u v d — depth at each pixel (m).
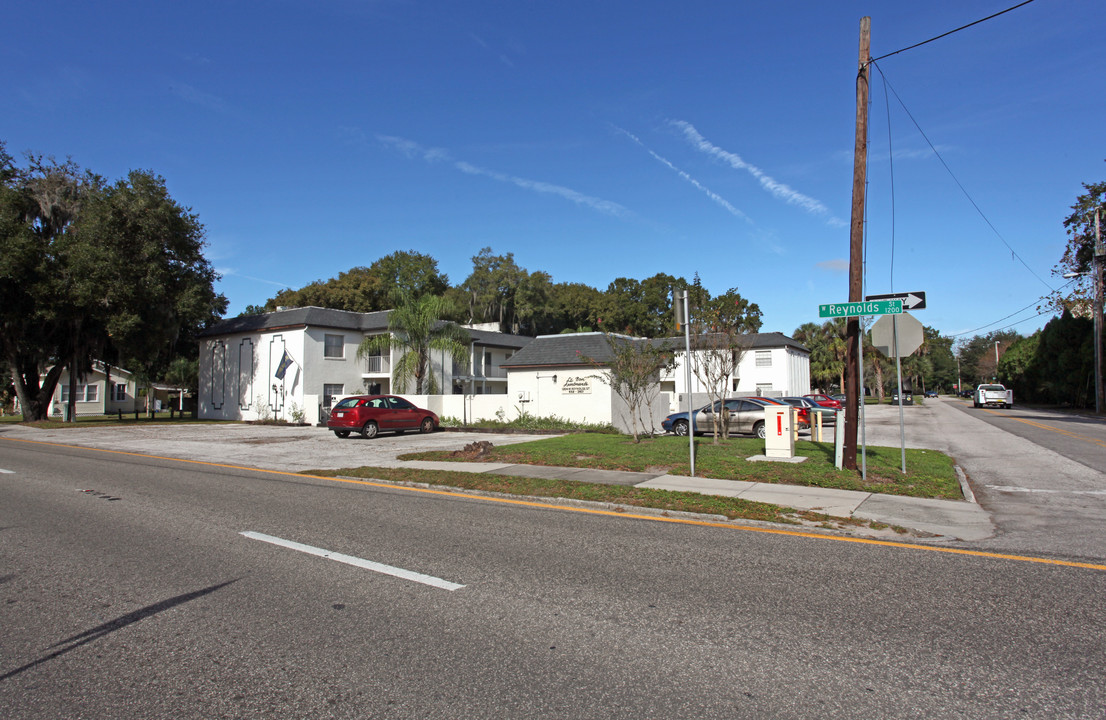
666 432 23.53
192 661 4.12
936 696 3.64
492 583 5.69
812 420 18.09
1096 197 38.03
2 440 23.75
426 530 7.82
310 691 3.71
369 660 4.12
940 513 8.77
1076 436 22.62
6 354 36.22
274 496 10.38
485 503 9.80
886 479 11.13
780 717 3.40
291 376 37.69
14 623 4.79
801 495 9.94
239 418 40.44
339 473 12.88
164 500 9.95
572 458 14.09
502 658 4.15
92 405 60.25
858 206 11.99
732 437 21.03
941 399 85.56
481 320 73.12
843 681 3.82
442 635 4.52
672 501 9.27
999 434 23.72
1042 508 9.57
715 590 5.52
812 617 4.87
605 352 25.89
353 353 39.81
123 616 4.91
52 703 3.59
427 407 28.75
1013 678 3.86
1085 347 42.97
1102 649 4.28
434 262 71.81
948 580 5.82
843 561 6.45
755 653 4.22
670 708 3.50
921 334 11.69
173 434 26.14
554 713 3.45
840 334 57.16
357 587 5.58
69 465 14.96
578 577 5.88
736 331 18.20
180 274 35.56
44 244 32.12
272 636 4.51
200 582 5.72
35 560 6.45
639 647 4.32
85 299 30.88
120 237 32.12
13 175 34.03
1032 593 5.45
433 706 3.53
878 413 42.25
